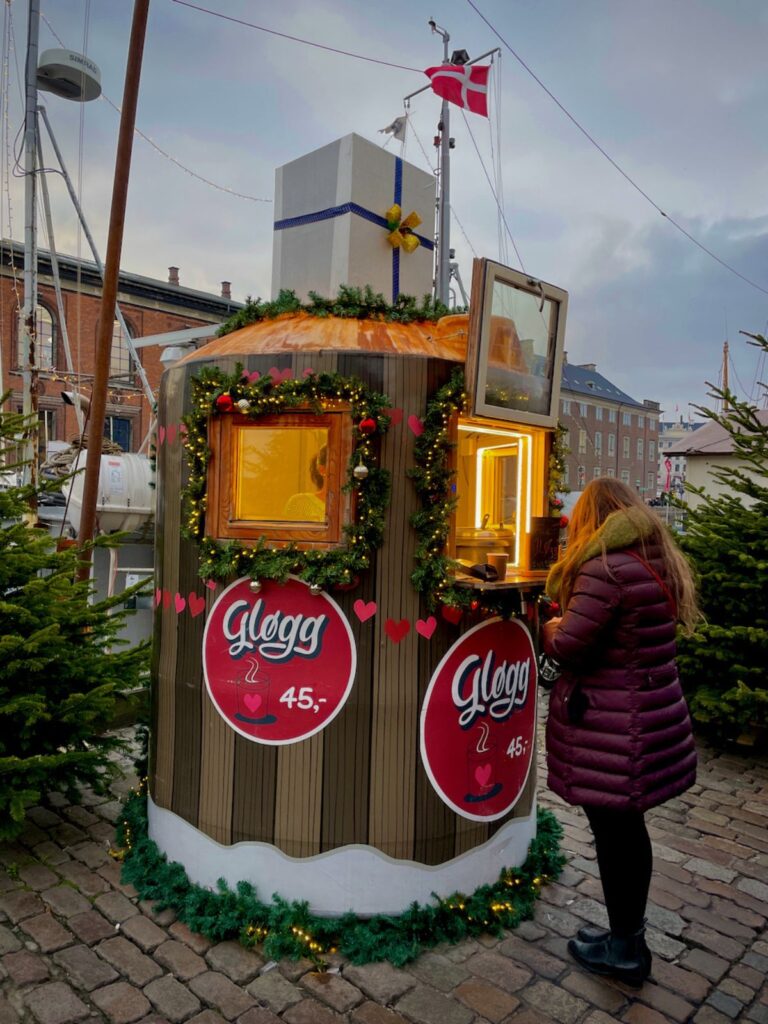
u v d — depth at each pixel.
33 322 7.36
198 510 2.90
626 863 2.53
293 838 2.82
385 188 3.77
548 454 3.17
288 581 2.81
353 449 2.71
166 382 3.27
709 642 5.21
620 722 2.37
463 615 2.88
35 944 2.76
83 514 4.58
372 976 2.60
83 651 3.93
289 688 2.82
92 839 3.64
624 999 2.52
